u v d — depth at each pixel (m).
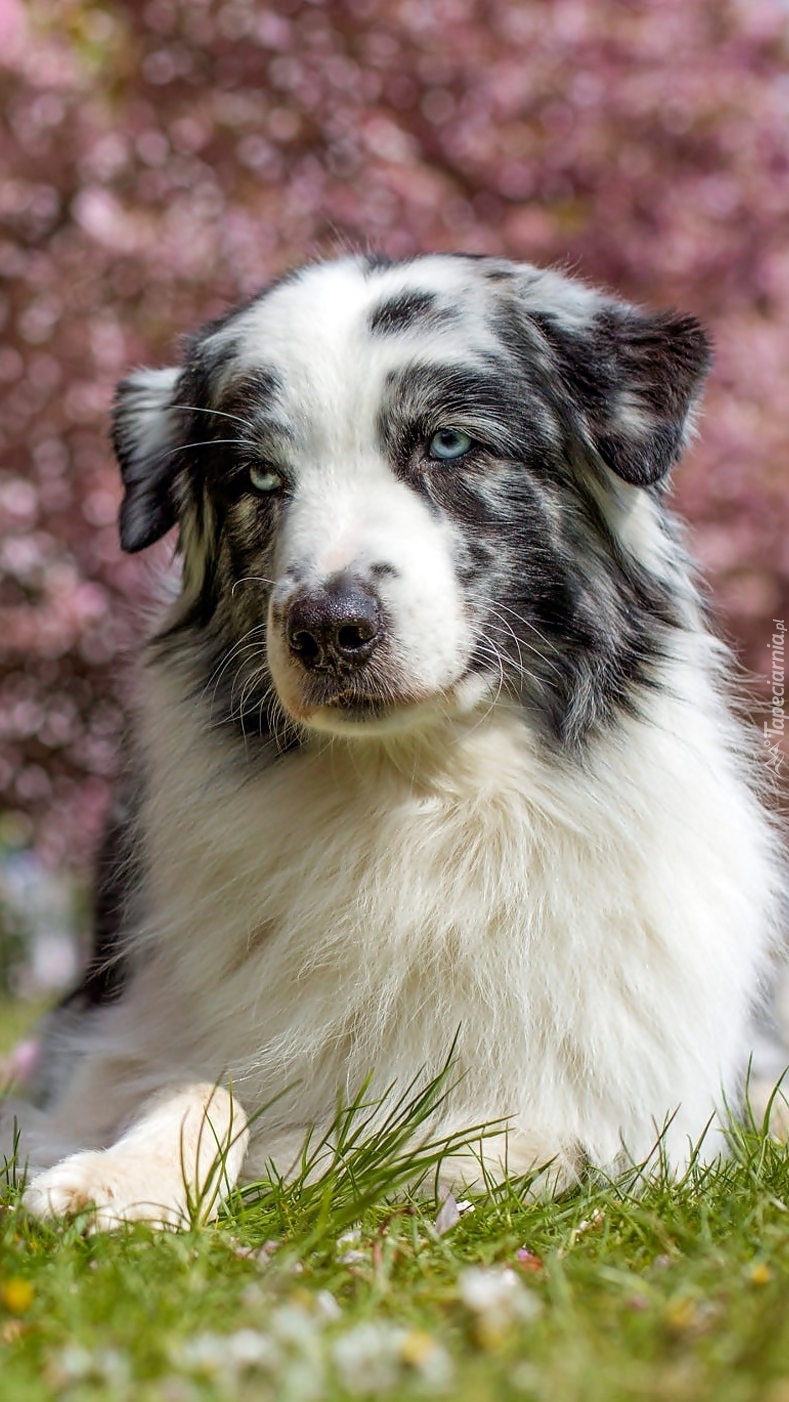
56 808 8.29
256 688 3.23
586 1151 3.00
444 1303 1.98
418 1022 3.08
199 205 7.80
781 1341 1.71
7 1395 1.59
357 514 2.98
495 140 8.14
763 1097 3.66
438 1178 2.77
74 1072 3.37
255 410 3.18
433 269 3.38
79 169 7.71
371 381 3.08
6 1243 2.26
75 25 7.75
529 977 3.06
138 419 3.77
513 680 3.14
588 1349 1.72
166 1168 2.61
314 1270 2.18
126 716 3.80
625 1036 3.05
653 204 8.27
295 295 3.31
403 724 2.96
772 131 8.41
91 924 4.26
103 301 7.75
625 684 3.25
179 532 3.59
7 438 7.70
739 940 3.23
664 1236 2.35
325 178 7.95
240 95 7.97
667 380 3.33
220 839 3.22
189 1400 1.58
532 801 3.13
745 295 8.42
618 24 8.27
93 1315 1.91
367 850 3.14
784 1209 2.54
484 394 3.13
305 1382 1.61
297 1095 3.09
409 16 7.98
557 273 3.58
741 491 7.87
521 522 3.17
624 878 3.11
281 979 3.12
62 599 7.58
